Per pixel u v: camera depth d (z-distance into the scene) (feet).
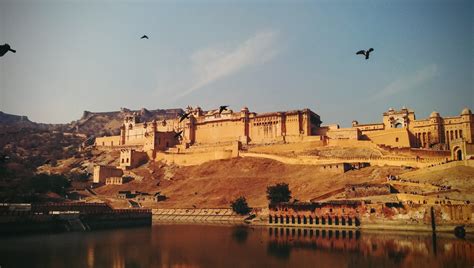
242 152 532.32
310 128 555.28
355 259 198.70
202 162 556.51
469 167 319.47
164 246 240.32
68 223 314.14
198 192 466.70
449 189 292.40
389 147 451.53
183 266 190.49
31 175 500.74
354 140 484.33
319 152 487.61
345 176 398.01
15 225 280.31
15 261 195.83
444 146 457.27
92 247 236.22
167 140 635.66
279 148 526.57
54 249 228.02
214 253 218.38
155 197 457.27
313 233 285.43
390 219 284.41
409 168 383.45
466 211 260.01
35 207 314.76
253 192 428.97
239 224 357.41
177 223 375.25
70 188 495.41
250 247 234.79
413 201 289.33
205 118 640.17
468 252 205.77
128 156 597.93
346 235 269.44
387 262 191.01
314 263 193.47
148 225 358.64
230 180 470.39
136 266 190.70
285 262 196.03
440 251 208.95
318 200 349.82
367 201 300.20
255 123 587.68
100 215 336.49
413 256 200.34
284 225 334.65
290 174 451.53
